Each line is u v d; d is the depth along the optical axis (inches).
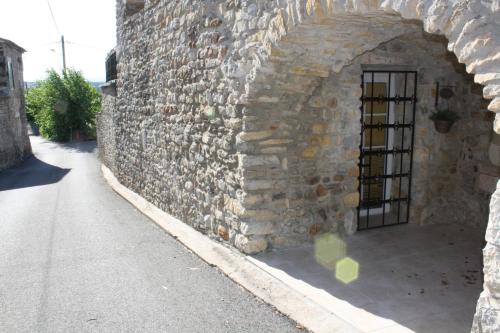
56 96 1224.8
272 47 155.9
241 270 181.0
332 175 201.9
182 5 240.4
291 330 136.3
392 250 193.6
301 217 199.0
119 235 255.8
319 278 167.2
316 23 136.8
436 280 163.9
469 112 218.5
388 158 227.3
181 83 252.5
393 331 128.9
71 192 452.8
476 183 217.5
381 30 146.6
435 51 207.3
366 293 154.3
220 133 207.5
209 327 140.6
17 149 845.2
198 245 220.2
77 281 183.8
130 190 416.8
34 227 288.8
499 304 88.0
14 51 887.7
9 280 187.6
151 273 189.3
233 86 187.2
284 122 189.9
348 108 198.5
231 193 201.0
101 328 143.0
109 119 563.2
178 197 273.7
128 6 386.6
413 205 224.8
